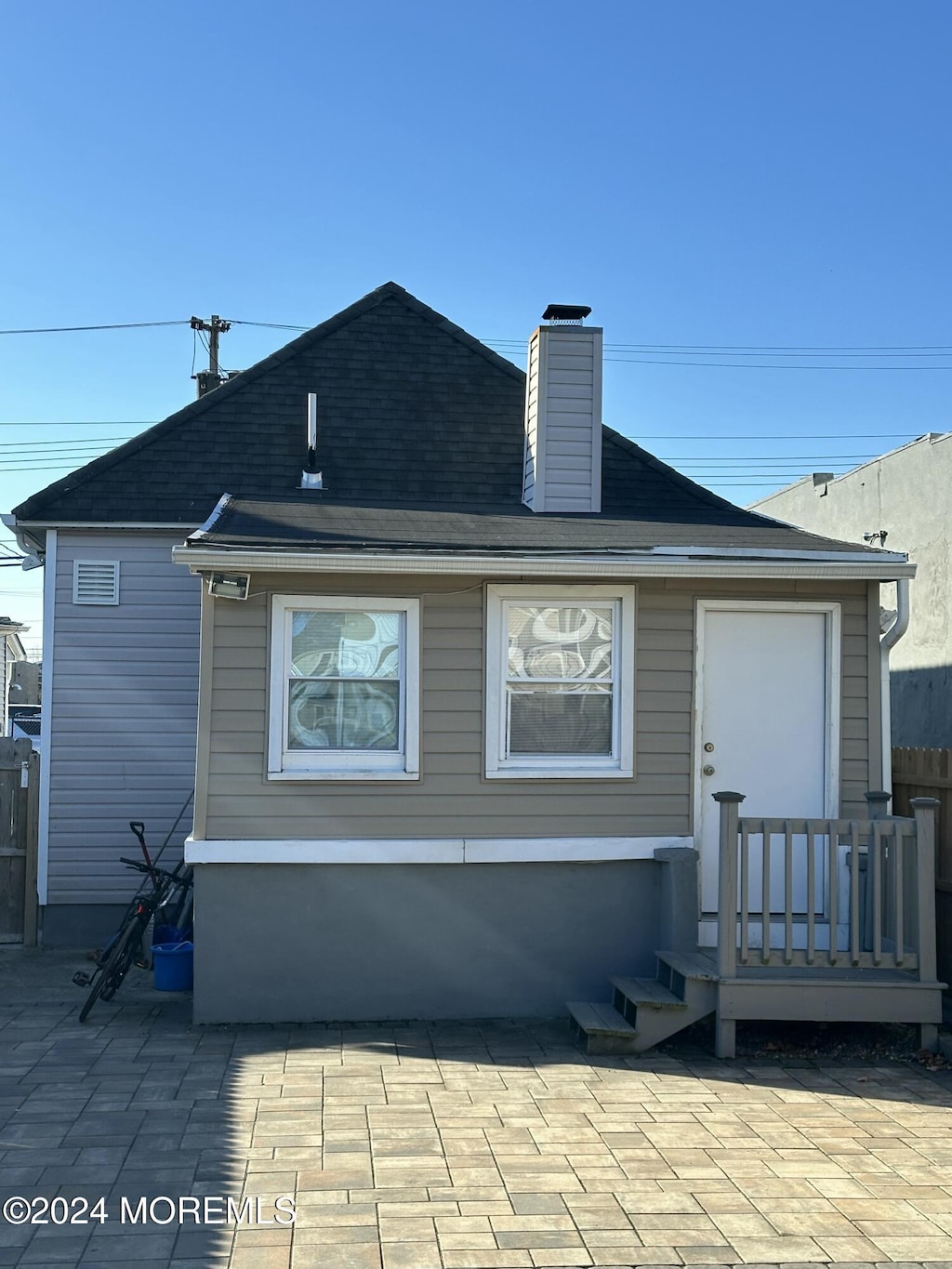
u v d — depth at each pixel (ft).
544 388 34.65
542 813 27.94
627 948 27.99
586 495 34.65
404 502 35.60
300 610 27.66
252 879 27.07
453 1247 15.64
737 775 28.73
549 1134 19.84
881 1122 20.74
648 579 28.45
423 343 38.81
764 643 28.99
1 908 35.47
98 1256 15.33
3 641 83.46
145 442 36.88
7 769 35.73
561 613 28.50
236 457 36.91
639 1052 24.81
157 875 30.91
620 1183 17.76
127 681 36.06
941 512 56.24
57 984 30.55
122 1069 23.16
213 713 27.20
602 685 28.50
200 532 27.35
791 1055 24.82
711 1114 21.07
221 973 26.86
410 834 27.55
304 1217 16.47
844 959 25.21
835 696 28.91
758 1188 17.66
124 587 36.19
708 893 28.40
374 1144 19.20
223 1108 20.89
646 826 28.25
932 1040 24.86
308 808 27.32
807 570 27.61
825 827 25.23
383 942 27.35
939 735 55.57
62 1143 19.11
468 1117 20.62
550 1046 25.36
